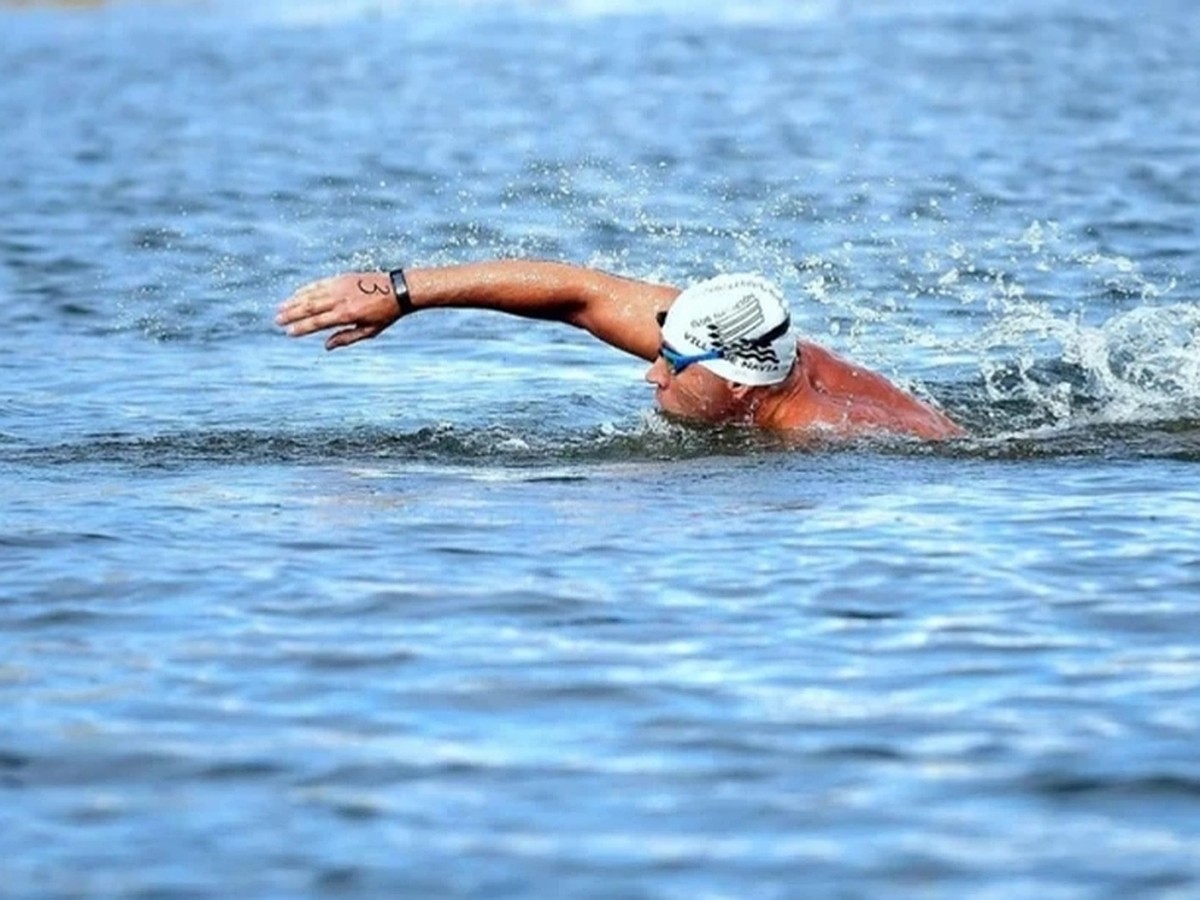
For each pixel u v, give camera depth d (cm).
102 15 11825
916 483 3108
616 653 2369
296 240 5706
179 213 6131
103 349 4400
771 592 2581
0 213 6159
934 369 4003
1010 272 5069
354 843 1877
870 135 7281
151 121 8050
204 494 3089
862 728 2141
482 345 4347
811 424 3381
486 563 2708
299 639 2422
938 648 2381
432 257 5469
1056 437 3397
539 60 9581
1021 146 6956
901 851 1853
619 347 3478
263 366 4188
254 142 7456
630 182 6450
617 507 2981
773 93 8375
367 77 9144
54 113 8319
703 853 1853
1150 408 3612
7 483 3172
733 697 2231
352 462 3297
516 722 2164
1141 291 4862
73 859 1848
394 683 2278
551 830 1902
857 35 10206
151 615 2514
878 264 5181
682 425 3422
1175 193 6069
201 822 1923
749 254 5353
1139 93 8131
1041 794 1973
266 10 11988
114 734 2134
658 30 10625
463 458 3312
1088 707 2194
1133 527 2856
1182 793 1969
